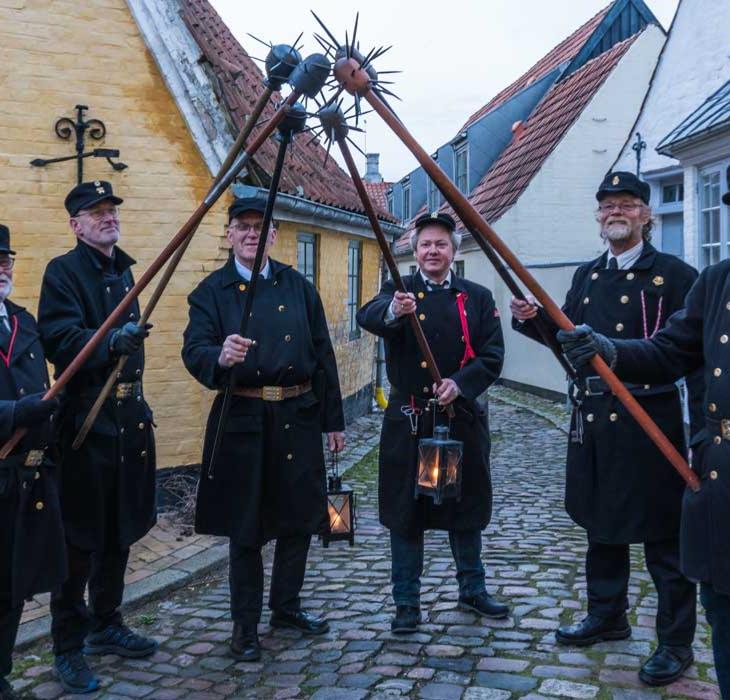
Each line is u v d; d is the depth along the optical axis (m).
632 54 14.28
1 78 5.47
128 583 4.62
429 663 3.55
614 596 3.65
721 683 2.55
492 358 3.90
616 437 3.42
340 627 4.02
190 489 6.11
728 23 8.31
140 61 5.86
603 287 3.54
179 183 6.03
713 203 7.78
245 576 3.73
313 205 7.86
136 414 3.67
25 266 5.59
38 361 3.28
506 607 4.02
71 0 5.64
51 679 3.55
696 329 2.71
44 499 3.17
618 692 3.21
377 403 11.96
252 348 3.74
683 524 2.60
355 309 11.02
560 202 14.47
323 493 3.92
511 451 8.91
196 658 3.73
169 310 6.04
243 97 7.02
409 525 3.88
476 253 15.79
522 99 18.20
